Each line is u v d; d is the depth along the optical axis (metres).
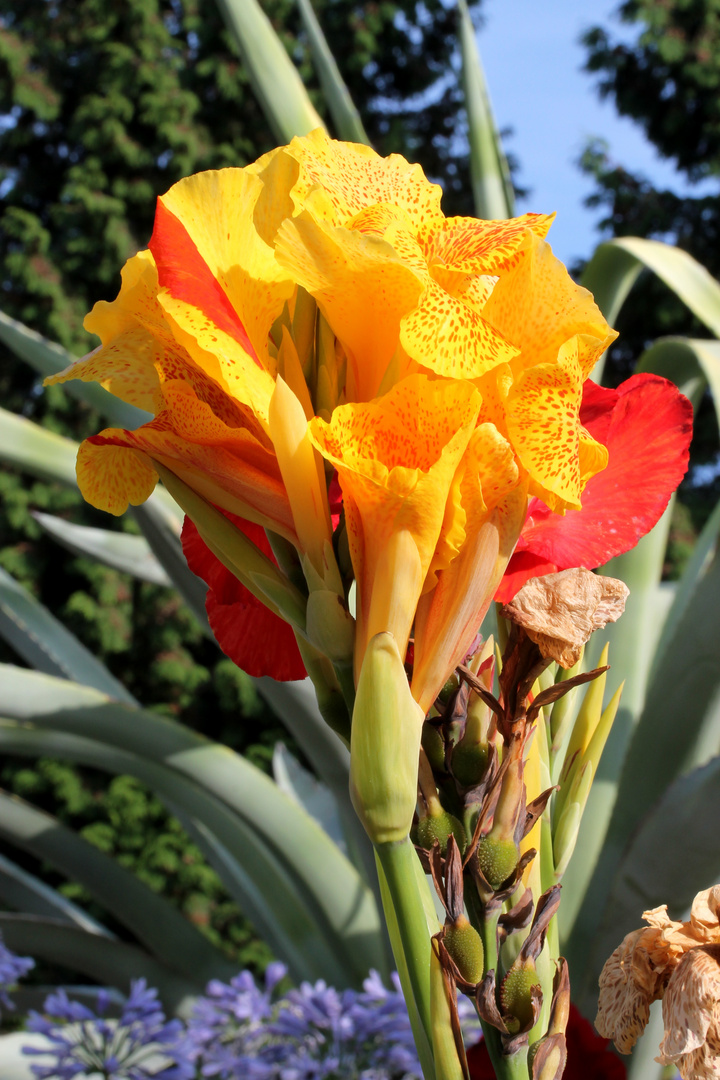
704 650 2.35
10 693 3.03
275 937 3.75
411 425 0.59
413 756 0.58
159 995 3.77
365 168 0.66
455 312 0.59
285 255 0.59
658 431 0.67
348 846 3.77
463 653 0.60
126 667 8.96
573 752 0.69
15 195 10.48
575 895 2.62
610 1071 0.69
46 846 3.81
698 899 0.62
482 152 3.63
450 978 0.59
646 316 10.34
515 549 0.64
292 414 0.59
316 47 3.53
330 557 0.60
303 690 2.71
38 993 3.63
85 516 9.17
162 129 9.85
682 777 2.19
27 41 10.59
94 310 0.65
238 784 3.14
